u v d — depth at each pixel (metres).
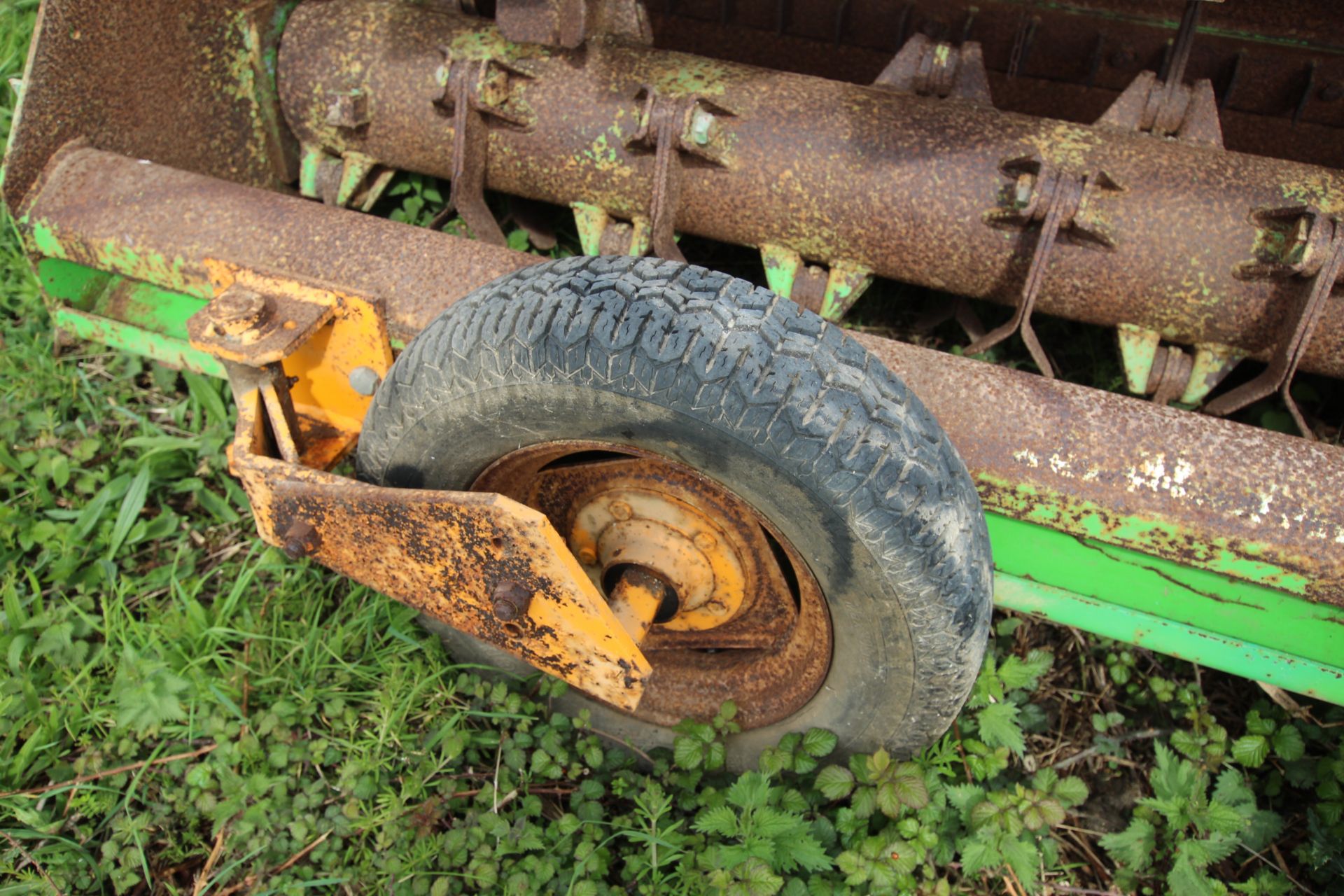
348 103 3.15
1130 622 2.40
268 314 2.16
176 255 2.73
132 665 2.63
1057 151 2.68
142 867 2.40
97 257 2.83
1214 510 2.15
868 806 2.23
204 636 2.71
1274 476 2.15
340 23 3.22
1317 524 2.11
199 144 3.23
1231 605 2.30
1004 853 2.31
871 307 3.48
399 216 3.56
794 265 3.07
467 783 2.52
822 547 1.89
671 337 1.76
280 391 2.22
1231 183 2.59
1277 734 2.54
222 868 2.38
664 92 2.92
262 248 2.67
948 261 2.85
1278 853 2.51
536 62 3.03
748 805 2.22
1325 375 2.81
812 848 2.20
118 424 3.36
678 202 3.01
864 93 2.88
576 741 2.57
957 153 2.73
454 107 3.04
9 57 4.22
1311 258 2.40
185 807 2.46
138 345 3.02
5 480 3.10
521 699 2.59
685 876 2.22
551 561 1.92
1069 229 2.65
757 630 2.38
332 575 2.89
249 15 3.18
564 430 1.96
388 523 2.06
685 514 2.20
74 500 3.11
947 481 1.85
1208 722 2.64
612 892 2.27
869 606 1.95
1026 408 2.26
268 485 2.15
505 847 2.32
